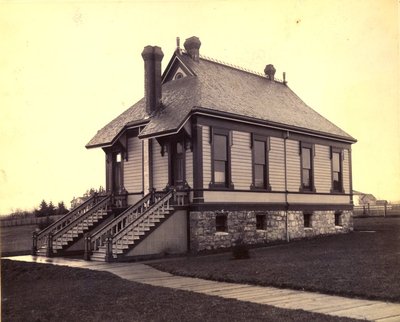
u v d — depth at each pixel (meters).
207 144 20.19
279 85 29.19
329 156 27.23
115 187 24.36
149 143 22.27
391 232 25.84
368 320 7.69
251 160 22.14
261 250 19.56
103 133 24.38
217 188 20.34
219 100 21.58
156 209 19.08
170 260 17.22
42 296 11.17
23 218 32.34
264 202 22.55
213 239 19.97
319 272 12.34
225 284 11.91
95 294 10.93
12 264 16.69
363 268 12.70
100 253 18.45
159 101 22.41
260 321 7.75
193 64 23.73
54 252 20.83
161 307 9.19
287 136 24.19
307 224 25.34
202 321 7.98
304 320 7.70
